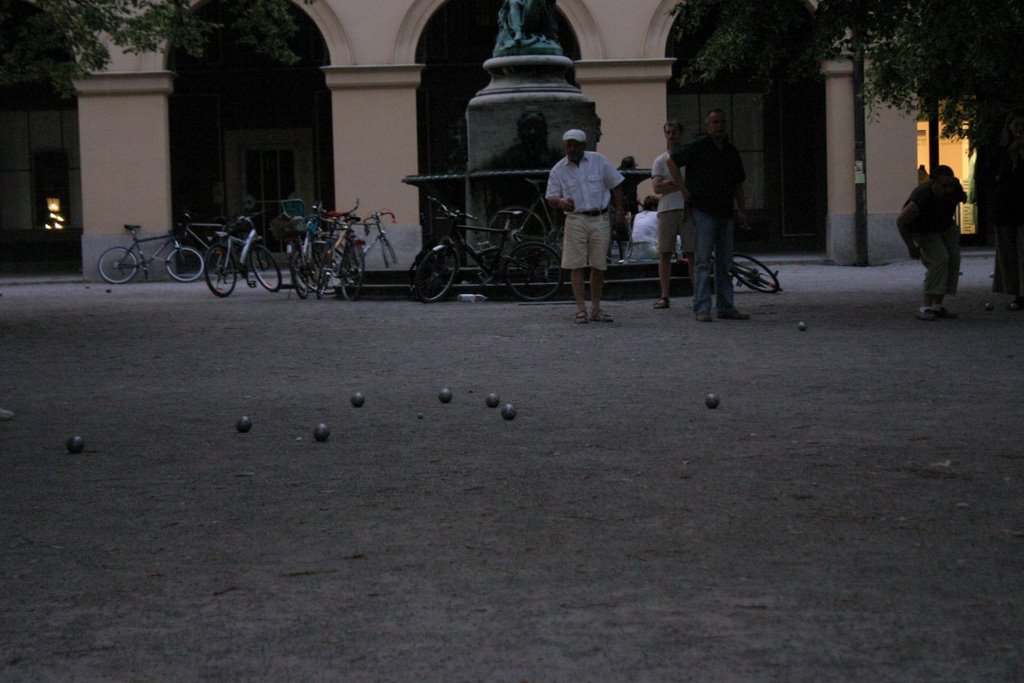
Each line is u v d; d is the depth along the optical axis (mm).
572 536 5613
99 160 31219
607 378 10812
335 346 13867
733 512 5984
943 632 4285
